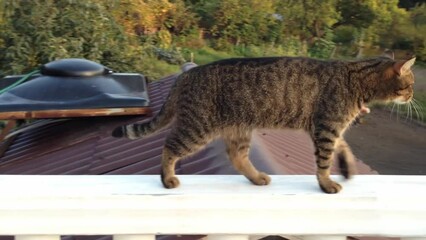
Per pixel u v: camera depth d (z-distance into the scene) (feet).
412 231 4.82
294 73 5.40
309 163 8.04
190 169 6.74
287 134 9.65
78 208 4.74
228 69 5.40
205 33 37.45
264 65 5.41
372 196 4.79
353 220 4.80
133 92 10.11
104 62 17.67
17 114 9.11
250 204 4.76
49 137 10.12
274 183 5.06
